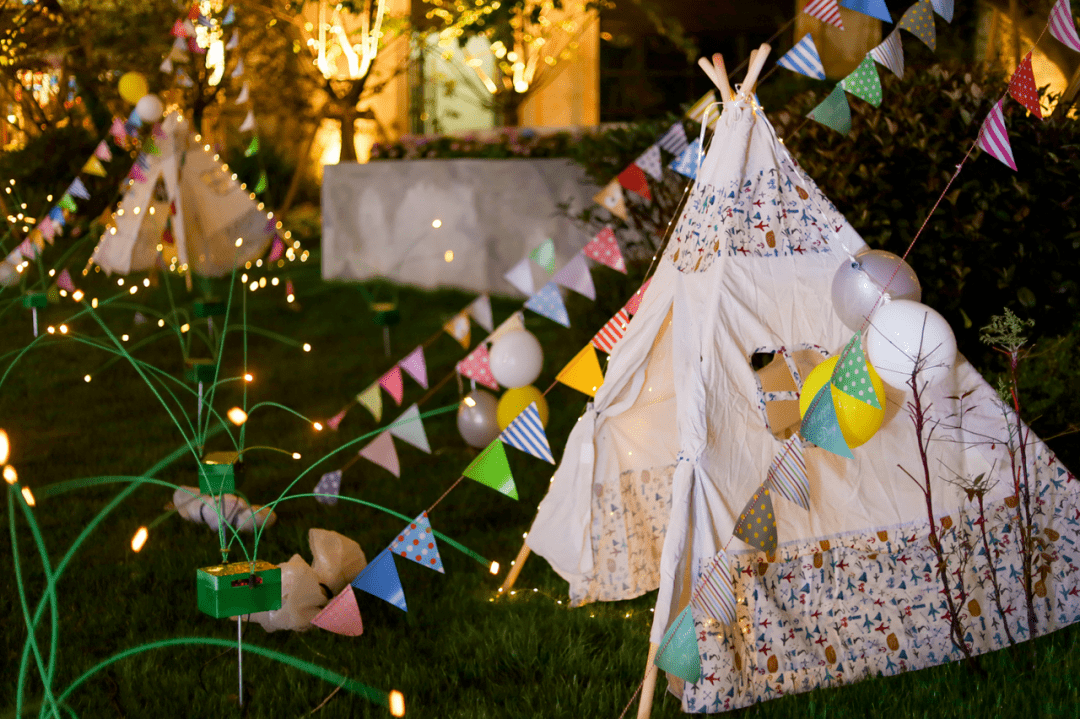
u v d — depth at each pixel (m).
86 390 8.33
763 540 3.22
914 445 3.86
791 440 3.24
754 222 3.82
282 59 17.36
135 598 4.49
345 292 13.45
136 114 11.19
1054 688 3.55
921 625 3.77
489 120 18.56
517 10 13.76
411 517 5.63
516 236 12.88
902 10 10.19
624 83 16.58
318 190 20.50
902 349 3.41
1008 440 3.88
